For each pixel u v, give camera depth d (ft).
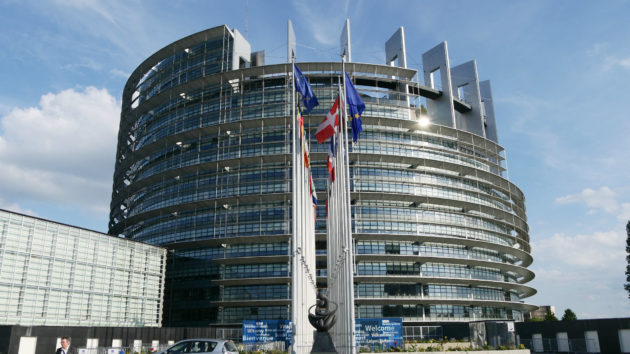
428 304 227.61
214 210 233.76
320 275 223.10
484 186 272.31
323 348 89.45
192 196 239.50
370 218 232.73
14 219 148.87
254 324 115.55
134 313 190.60
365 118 245.04
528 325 185.16
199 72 264.52
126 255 191.72
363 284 224.33
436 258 226.99
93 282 173.47
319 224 226.17
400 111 258.78
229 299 219.61
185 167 239.09
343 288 103.86
